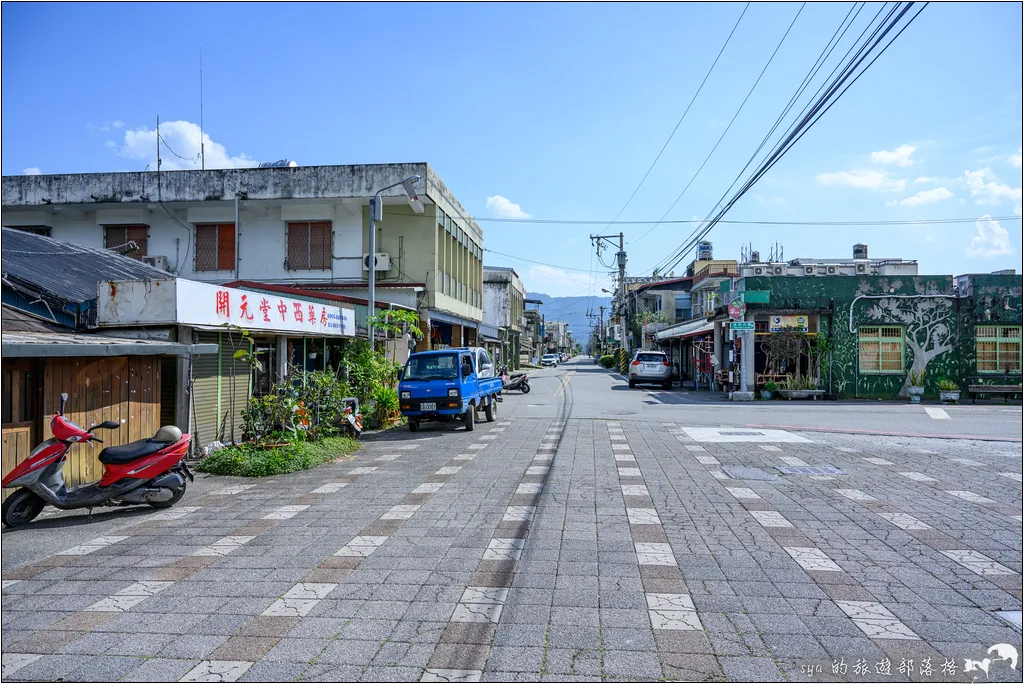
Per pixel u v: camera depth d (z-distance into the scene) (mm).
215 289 10742
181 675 3512
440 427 14820
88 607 4438
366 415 14562
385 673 3516
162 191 22547
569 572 5043
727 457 10469
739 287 24516
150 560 5469
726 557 5410
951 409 19234
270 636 3961
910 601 4473
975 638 3916
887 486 8258
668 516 6750
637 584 4785
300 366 14258
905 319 23359
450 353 14344
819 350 23312
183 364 10297
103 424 7094
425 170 22062
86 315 10164
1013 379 23031
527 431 13945
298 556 5504
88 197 22547
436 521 6598
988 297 23109
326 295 18750
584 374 45969
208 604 4465
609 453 10875
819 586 4754
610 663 3609
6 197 22516
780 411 18484
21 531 6512
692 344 33844
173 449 7438
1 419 7461
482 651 3750
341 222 23109
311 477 9141
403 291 21875
